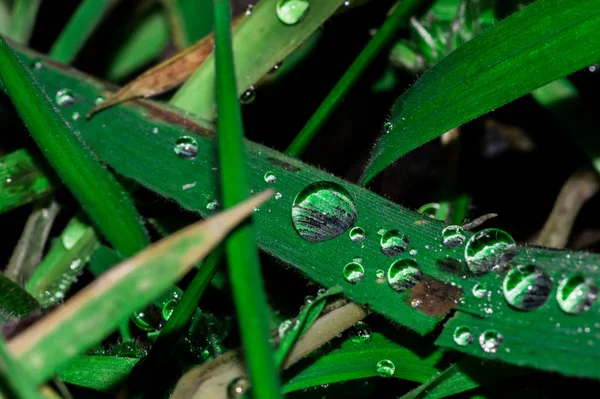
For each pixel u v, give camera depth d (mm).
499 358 130
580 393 143
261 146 144
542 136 169
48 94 155
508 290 132
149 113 150
